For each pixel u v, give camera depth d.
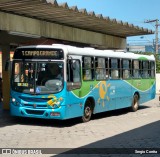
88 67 15.12
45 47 13.78
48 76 13.65
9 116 16.31
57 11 15.12
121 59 18.19
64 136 11.89
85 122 15.20
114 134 12.35
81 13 15.64
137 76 20.12
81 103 14.59
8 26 15.04
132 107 19.75
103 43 22.08
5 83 18.17
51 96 13.47
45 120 15.54
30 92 13.75
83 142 10.87
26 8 14.41
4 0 12.95
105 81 16.50
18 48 14.28
